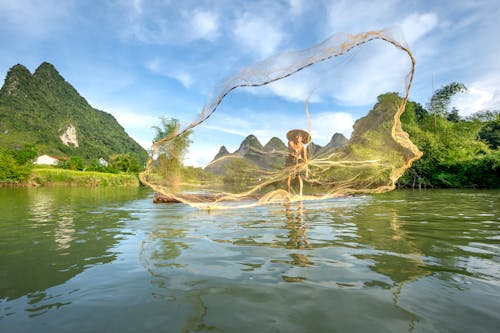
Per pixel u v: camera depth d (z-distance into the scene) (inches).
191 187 266.7
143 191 776.3
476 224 182.4
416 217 212.2
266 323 63.6
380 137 235.5
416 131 743.7
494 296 75.8
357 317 65.6
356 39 141.8
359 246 128.9
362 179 285.9
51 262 112.7
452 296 76.0
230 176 272.7
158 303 74.6
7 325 64.4
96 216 247.4
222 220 207.2
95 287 86.3
